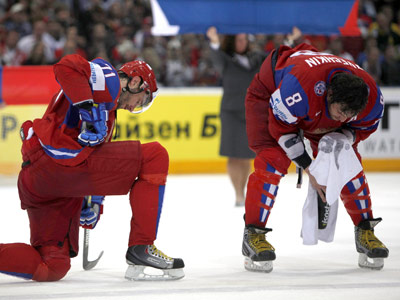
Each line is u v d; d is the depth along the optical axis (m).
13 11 22.11
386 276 7.18
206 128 19.92
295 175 19.89
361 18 24.33
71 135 6.59
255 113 7.70
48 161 6.51
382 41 23.50
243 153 13.55
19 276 6.64
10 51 20.94
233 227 10.93
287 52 7.64
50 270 6.70
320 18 14.35
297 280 6.97
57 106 6.61
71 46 20.14
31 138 6.65
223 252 8.72
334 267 7.72
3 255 6.50
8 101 15.60
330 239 7.82
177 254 8.56
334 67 6.95
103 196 7.43
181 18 14.02
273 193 7.57
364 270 7.53
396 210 12.84
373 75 21.75
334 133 7.36
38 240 6.84
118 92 6.56
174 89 19.62
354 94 6.59
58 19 22.11
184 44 22.58
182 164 19.86
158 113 19.48
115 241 9.48
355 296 6.20
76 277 7.11
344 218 11.72
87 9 22.38
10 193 15.59
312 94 6.85
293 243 9.37
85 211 7.35
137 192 6.82
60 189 6.61
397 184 17.55
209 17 13.98
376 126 7.45
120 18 23.06
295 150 7.31
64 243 6.91
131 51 20.92
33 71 15.70
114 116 6.90
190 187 16.91
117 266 7.78
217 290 6.46
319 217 7.66
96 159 6.52
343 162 7.25
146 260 6.83
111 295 6.22
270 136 7.63
